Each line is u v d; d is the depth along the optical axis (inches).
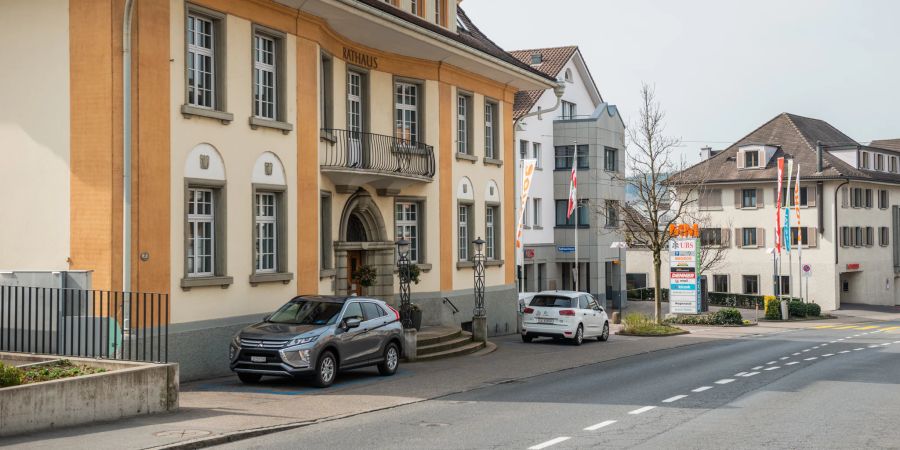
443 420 535.5
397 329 779.4
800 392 685.3
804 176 2425.0
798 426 518.6
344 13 868.6
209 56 753.0
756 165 2519.7
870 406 607.5
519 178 1846.7
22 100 687.1
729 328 1678.2
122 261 659.4
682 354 1066.1
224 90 753.6
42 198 679.1
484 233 1248.8
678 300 1787.6
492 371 822.5
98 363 551.8
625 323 1471.5
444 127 1142.3
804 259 2444.6
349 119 986.1
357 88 1015.6
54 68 678.5
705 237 2568.9
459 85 1175.0
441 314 1139.3
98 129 664.4
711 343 1283.2
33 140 682.8
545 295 1201.4
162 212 690.2
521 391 684.1
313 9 848.9
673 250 1795.0
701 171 2581.2
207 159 738.2
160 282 686.5
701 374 822.5
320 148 909.2
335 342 687.7
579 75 2127.2
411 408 587.5
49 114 678.5
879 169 2657.5
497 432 490.6
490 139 1282.0
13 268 684.7
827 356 1044.5
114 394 505.4
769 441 467.8
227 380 715.4
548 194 2001.7
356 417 547.5
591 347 1143.6
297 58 847.7
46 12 681.6
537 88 1346.0
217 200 756.0
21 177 685.9
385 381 730.2
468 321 1201.4
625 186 2153.1
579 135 2001.7
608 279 2128.4
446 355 951.6
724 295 2413.9
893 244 2741.1
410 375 776.3
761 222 2503.7
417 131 1106.7
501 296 1300.4
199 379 721.0
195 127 724.7
